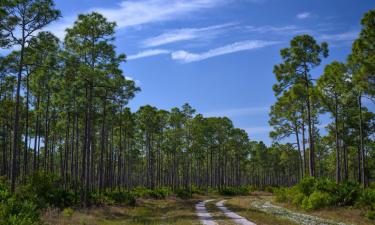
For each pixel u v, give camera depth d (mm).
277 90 35312
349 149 56594
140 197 44656
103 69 29750
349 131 46188
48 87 33625
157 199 45500
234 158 88812
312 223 21203
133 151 64188
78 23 29531
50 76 32062
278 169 95062
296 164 85625
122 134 53375
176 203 40156
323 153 67625
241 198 51500
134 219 22359
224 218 22109
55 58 26359
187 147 61656
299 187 33000
